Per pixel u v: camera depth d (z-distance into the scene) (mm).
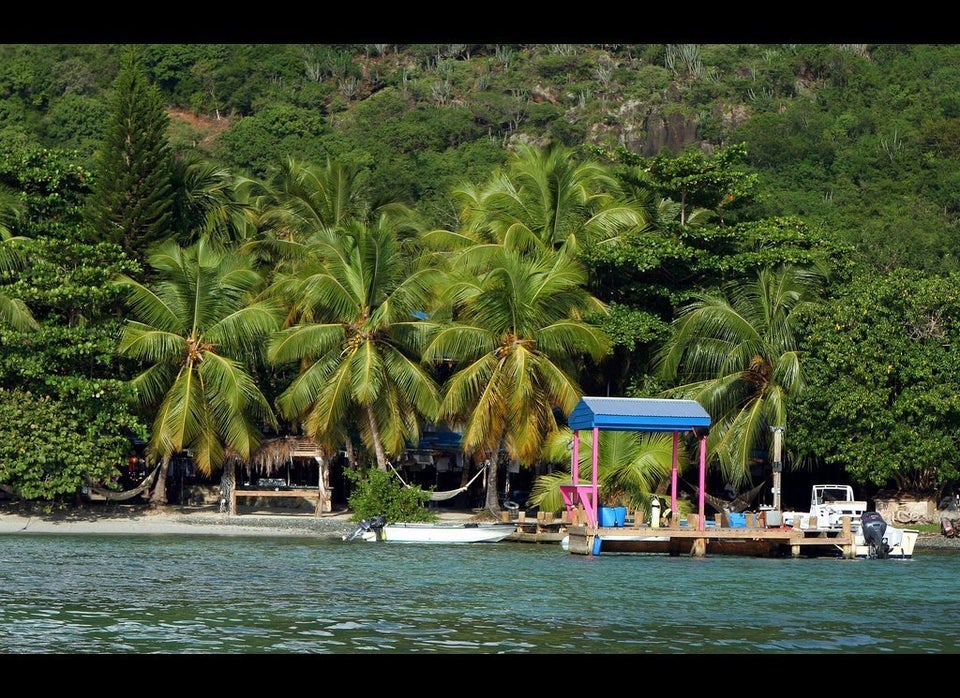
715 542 45594
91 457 50875
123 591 31188
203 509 58438
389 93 173125
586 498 43438
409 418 55188
